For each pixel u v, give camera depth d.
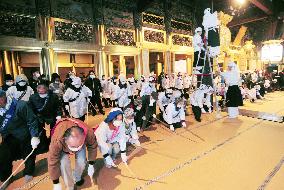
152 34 15.48
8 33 9.64
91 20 12.39
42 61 10.59
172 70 16.73
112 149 3.81
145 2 14.16
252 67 23.45
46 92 4.00
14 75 10.36
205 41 7.41
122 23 13.84
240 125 6.02
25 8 10.04
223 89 8.55
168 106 5.64
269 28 20.80
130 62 15.07
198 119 6.61
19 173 3.76
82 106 5.45
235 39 21.64
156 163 3.85
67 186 2.85
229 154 4.13
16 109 3.17
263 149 4.30
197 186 3.08
